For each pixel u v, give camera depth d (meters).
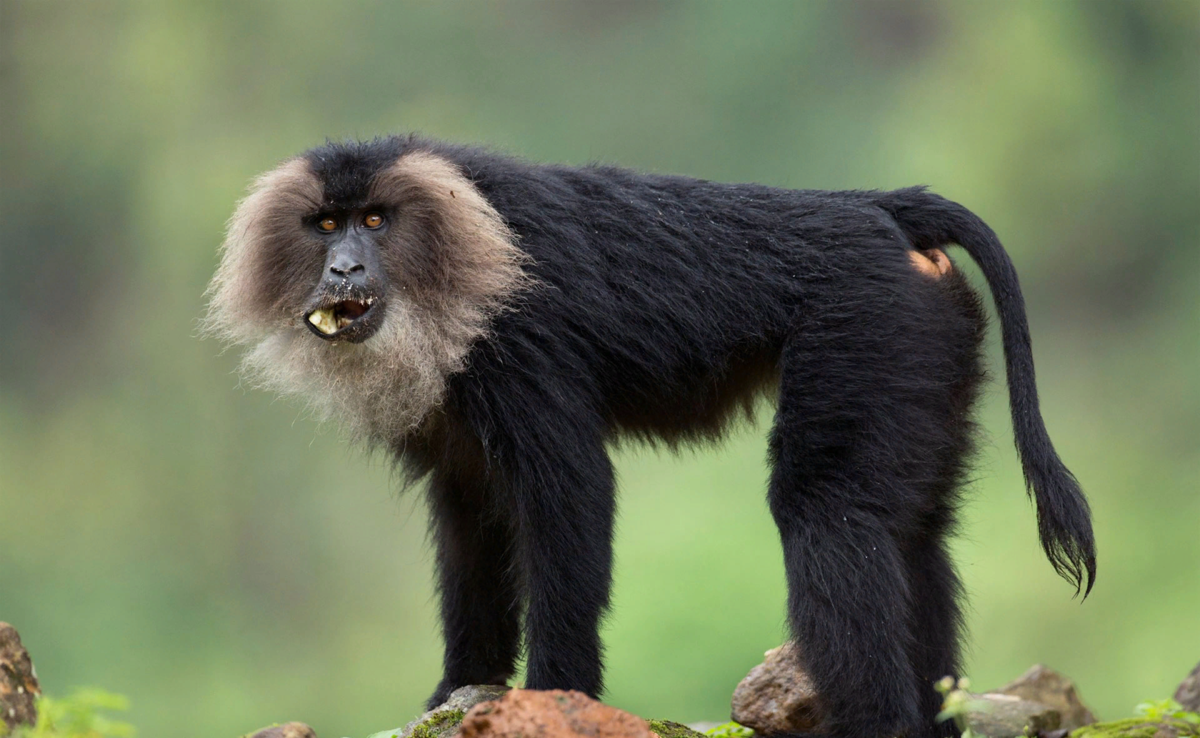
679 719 24.08
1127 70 44.59
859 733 9.48
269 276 10.19
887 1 45.91
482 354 9.88
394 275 9.95
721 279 10.35
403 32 43.72
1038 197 41.72
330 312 9.95
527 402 9.80
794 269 10.28
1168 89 43.44
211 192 39.09
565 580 9.66
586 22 45.72
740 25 45.06
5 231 40.44
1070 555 9.88
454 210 9.92
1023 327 10.34
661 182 10.67
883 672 9.52
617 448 10.79
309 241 10.10
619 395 10.53
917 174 41.16
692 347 10.41
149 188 39.94
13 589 32.81
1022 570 28.03
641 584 26.39
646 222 10.43
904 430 9.95
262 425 35.00
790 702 10.31
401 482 11.24
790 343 10.16
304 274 10.12
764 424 11.79
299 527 33.62
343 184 9.93
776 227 10.43
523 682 10.10
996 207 40.81
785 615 10.00
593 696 9.56
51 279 40.31
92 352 39.41
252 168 39.84
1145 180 41.97
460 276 9.87
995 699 11.07
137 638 31.89
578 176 10.62
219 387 35.91
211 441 35.12
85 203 40.53
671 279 10.34
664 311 10.32
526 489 9.77
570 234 10.21
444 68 43.88
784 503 9.94
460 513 10.81
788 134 44.34
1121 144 42.56
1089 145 42.06
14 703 8.37
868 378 9.94
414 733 9.23
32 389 38.97
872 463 9.84
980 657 26.94
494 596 10.85
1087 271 41.59
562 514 9.73
